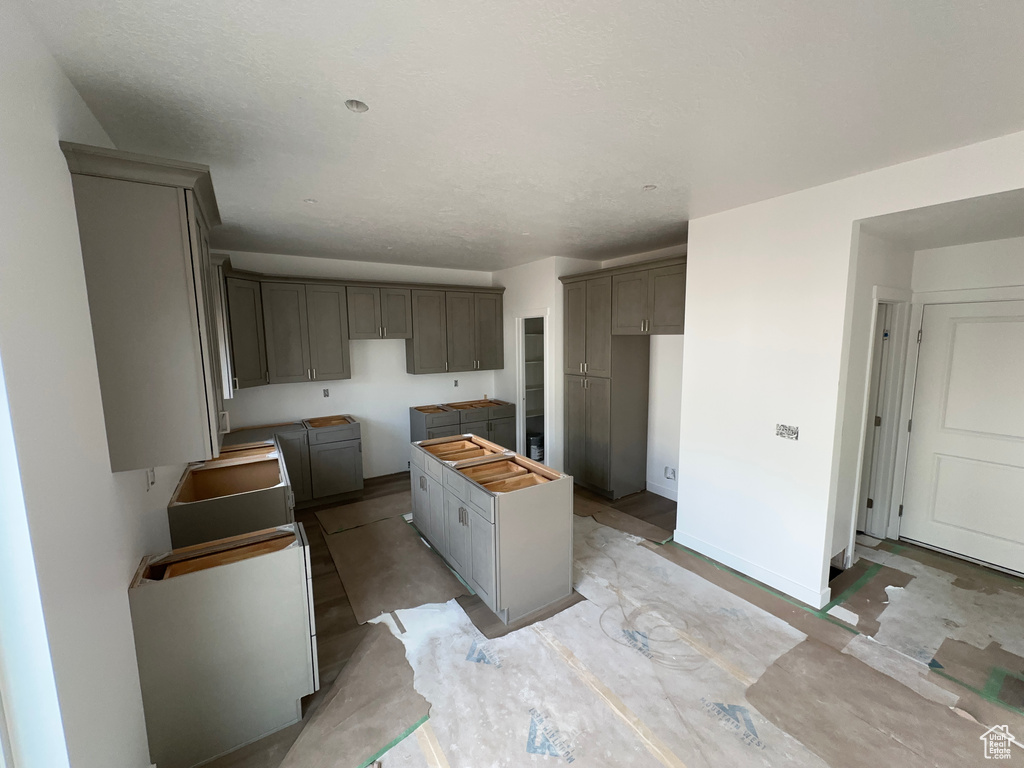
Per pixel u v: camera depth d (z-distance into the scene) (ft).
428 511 11.62
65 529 3.78
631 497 15.38
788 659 7.42
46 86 3.99
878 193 7.37
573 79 4.68
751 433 9.65
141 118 5.45
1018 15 3.63
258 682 6.06
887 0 3.50
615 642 7.91
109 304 4.86
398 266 17.31
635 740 5.99
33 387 3.43
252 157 6.69
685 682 6.98
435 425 16.93
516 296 18.08
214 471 9.80
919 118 5.55
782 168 7.30
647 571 10.30
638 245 13.75
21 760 3.37
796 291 8.63
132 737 5.00
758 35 3.94
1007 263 9.30
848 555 10.14
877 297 9.30
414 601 9.32
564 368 16.29
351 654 7.75
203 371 5.32
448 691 6.89
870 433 11.73
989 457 9.98
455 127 5.78
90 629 4.13
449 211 9.72
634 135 6.04
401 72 4.53
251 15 3.61
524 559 8.61
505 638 8.08
